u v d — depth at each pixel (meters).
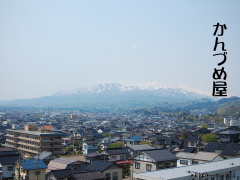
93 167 55.81
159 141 108.31
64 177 51.00
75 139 129.75
